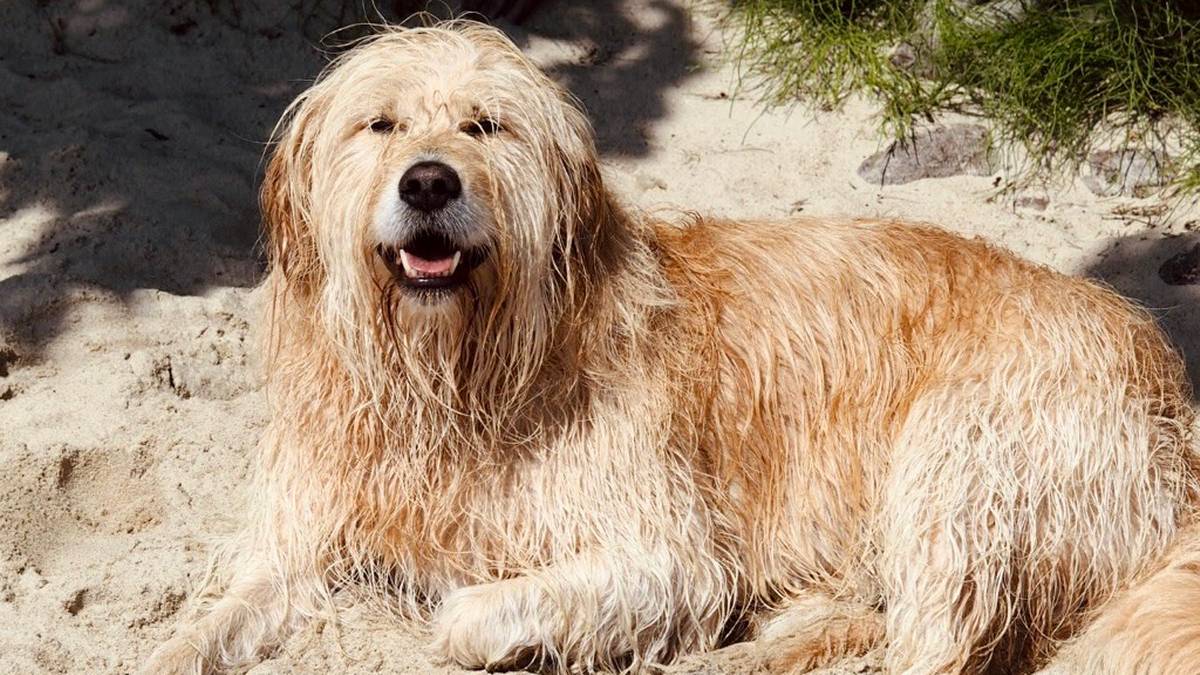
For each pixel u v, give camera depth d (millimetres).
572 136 5836
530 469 5965
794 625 6176
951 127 9586
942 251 6641
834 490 6312
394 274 5648
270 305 6234
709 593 6027
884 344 6344
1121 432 6098
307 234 5918
